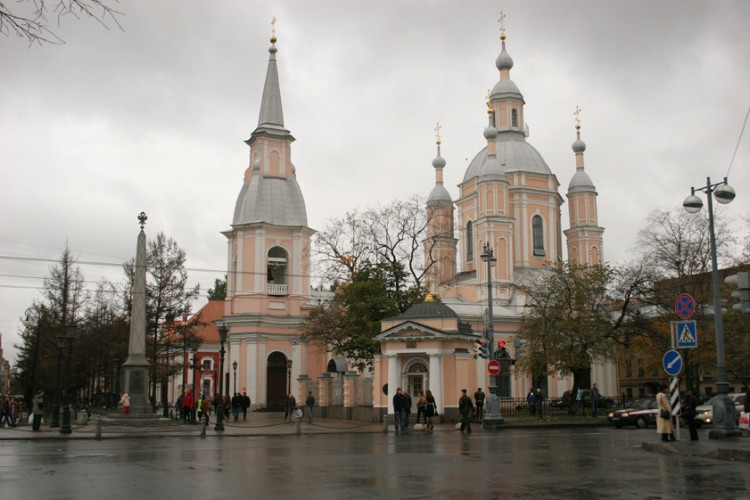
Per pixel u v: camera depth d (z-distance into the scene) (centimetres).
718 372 2538
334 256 5381
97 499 1334
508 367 6525
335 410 4962
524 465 1881
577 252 7781
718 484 1482
